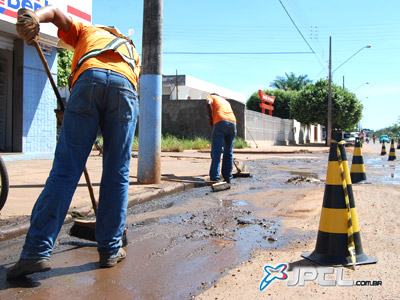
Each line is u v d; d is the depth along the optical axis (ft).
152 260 9.48
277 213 14.78
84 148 8.40
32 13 7.91
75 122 8.27
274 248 10.39
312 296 7.34
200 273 8.61
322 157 53.42
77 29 9.00
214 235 11.71
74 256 9.68
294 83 190.60
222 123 21.79
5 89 31.96
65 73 48.88
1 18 26.81
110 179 8.90
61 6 31.37
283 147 91.20
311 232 11.96
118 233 9.07
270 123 104.42
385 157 57.52
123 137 8.75
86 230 10.78
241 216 14.29
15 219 12.05
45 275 8.35
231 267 8.97
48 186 8.02
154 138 20.44
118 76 8.56
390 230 11.93
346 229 9.02
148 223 13.24
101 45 8.72
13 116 31.83
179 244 10.82
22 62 31.32
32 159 32.32
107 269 8.82
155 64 20.17
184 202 17.12
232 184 23.22
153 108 20.33
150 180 20.51
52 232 7.99
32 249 7.82
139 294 7.47
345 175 9.25
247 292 7.54
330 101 104.68
